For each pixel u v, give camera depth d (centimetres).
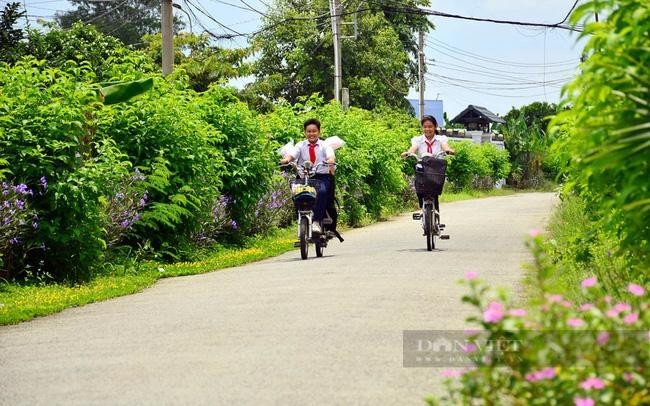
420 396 947
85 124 2309
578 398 663
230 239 3080
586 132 850
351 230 3850
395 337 1248
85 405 962
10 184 1984
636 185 823
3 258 2008
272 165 3148
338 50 6625
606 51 888
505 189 9881
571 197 3048
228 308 1575
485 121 12688
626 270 1327
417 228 3612
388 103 9662
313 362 1114
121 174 2244
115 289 1952
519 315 717
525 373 705
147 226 2566
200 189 2686
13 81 2195
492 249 2494
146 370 1112
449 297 1581
